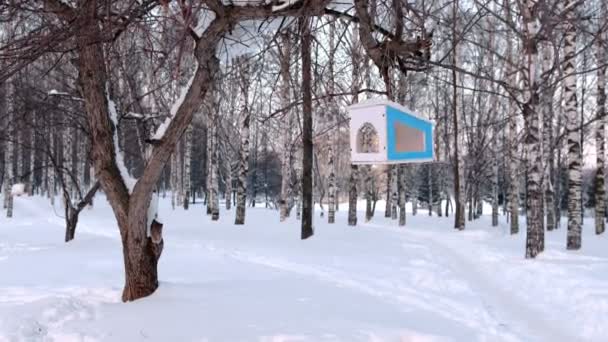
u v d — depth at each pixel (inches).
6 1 138.6
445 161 973.2
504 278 354.0
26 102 323.0
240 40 178.2
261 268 341.4
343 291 273.0
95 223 897.5
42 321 207.2
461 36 142.5
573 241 510.9
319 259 408.8
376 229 746.2
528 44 148.3
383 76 146.9
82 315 215.8
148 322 201.9
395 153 131.2
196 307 221.3
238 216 740.7
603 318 238.7
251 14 152.3
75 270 337.1
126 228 232.5
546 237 684.1
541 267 368.8
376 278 332.8
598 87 706.2
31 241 603.8
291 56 181.3
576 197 516.1
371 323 210.5
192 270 325.7
